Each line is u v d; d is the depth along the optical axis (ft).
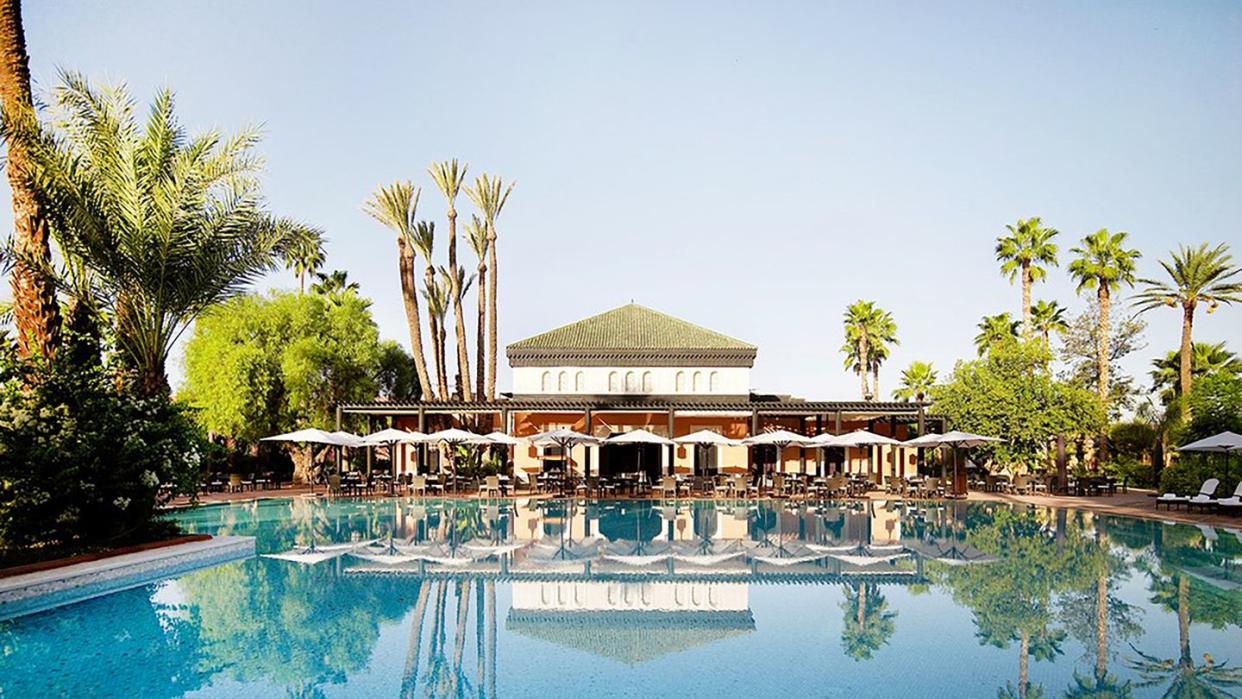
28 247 50.06
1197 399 99.71
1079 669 29.32
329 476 96.94
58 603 39.83
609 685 27.86
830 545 60.03
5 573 39.50
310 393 123.75
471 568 49.39
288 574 47.42
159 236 54.44
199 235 56.59
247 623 36.09
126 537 49.57
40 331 50.11
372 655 31.27
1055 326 172.35
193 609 38.68
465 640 33.35
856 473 121.60
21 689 27.20
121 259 53.67
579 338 137.18
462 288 143.02
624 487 106.32
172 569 47.85
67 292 52.95
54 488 44.55
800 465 131.44
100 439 46.68
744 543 61.05
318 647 32.37
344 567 49.75
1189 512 78.79
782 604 39.88
